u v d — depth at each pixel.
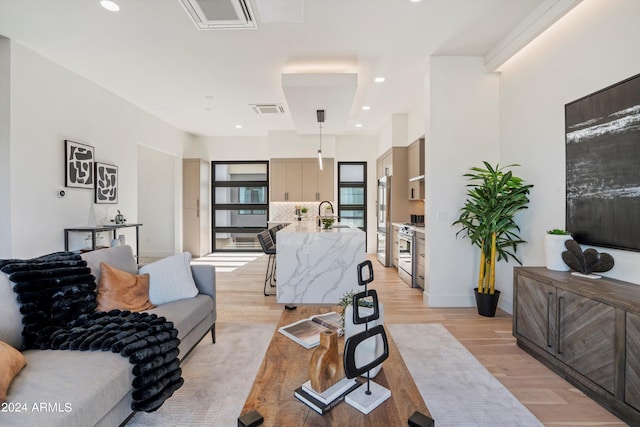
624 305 1.74
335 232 3.81
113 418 1.47
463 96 3.70
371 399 1.27
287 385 1.40
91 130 4.29
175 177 7.27
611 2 2.27
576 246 2.39
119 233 4.87
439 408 1.90
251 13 2.76
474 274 3.77
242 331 3.06
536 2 2.66
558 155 2.81
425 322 3.29
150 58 3.61
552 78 2.87
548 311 2.34
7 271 1.75
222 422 1.78
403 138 5.92
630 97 2.08
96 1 2.58
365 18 2.86
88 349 1.61
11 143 3.18
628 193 2.10
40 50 3.40
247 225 8.16
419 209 5.95
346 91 4.05
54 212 3.68
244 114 5.93
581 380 2.03
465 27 3.04
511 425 1.75
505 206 3.21
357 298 1.32
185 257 2.66
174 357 1.82
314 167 7.45
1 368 1.28
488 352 2.62
